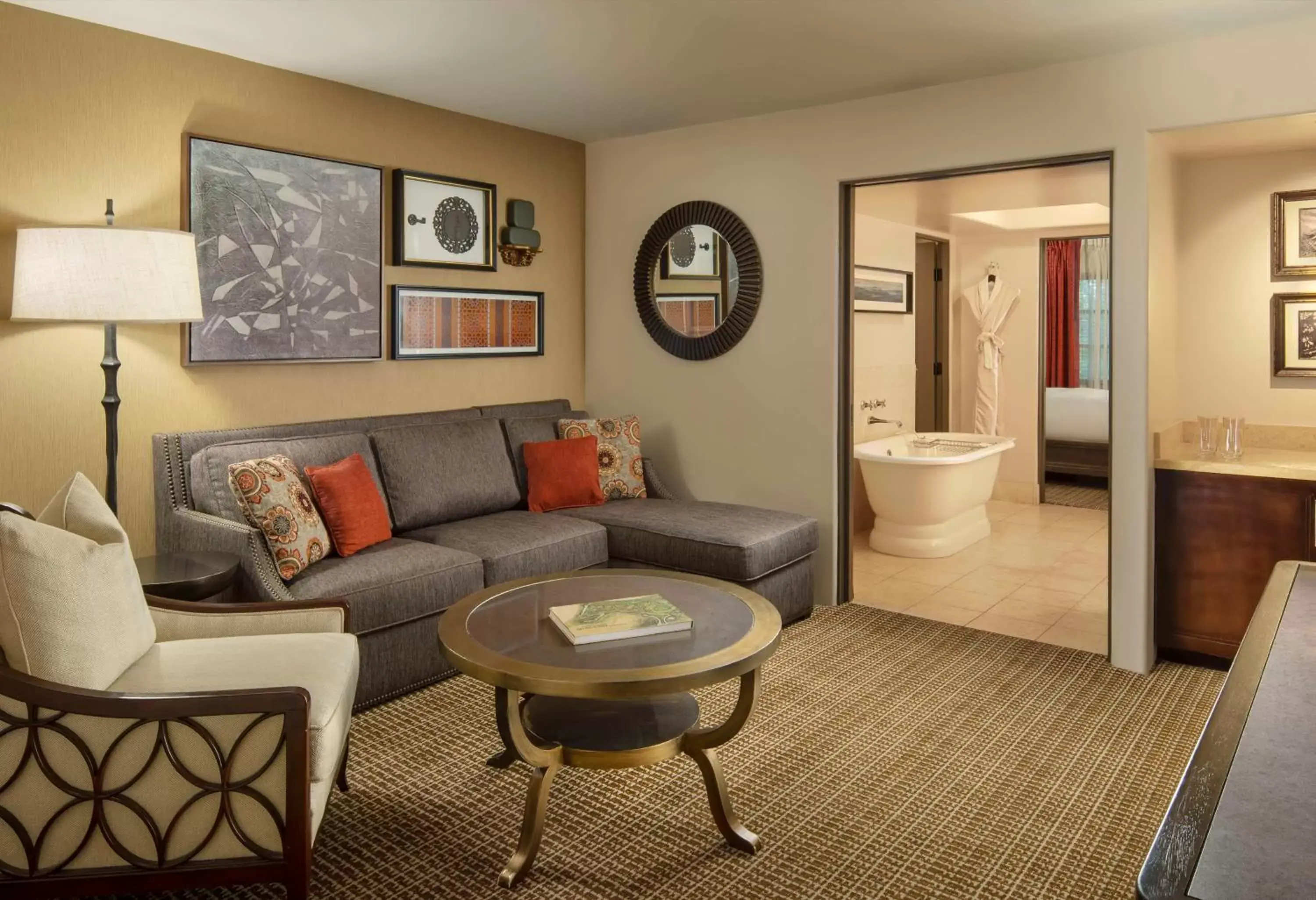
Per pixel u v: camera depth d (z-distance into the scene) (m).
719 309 4.78
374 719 3.14
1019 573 5.17
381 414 4.29
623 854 2.30
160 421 3.51
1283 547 3.46
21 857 1.88
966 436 6.37
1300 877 0.77
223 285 3.61
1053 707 3.23
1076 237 6.83
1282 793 0.93
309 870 1.91
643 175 5.02
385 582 3.21
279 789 1.89
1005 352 7.20
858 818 2.46
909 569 5.28
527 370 5.01
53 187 3.18
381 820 2.46
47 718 1.84
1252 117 3.25
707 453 4.90
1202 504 3.60
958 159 3.94
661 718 2.44
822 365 4.44
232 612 2.49
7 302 3.10
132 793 1.87
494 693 3.39
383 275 4.22
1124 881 2.17
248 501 3.13
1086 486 8.01
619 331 5.20
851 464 4.52
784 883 2.17
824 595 4.55
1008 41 3.39
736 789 2.62
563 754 2.26
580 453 4.52
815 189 4.39
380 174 4.15
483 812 2.50
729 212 4.68
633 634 2.34
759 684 2.29
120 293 2.86
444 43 3.46
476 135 4.62
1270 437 3.99
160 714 1.82
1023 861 2.26
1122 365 3.57
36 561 1.84
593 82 3.98
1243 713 1.14
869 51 3.52
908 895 2.12
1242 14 3.10
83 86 3.23
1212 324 4.10
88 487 2.23
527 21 3.21
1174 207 3.94
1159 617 3.73
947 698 3.32
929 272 7.23
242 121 3.68
